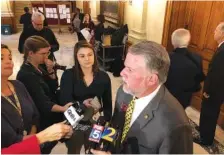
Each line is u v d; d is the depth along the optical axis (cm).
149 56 88
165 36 368
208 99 234
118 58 462
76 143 109
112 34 485
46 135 109
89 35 513
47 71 199
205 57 321
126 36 479
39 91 168
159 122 90
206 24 312
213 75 222
